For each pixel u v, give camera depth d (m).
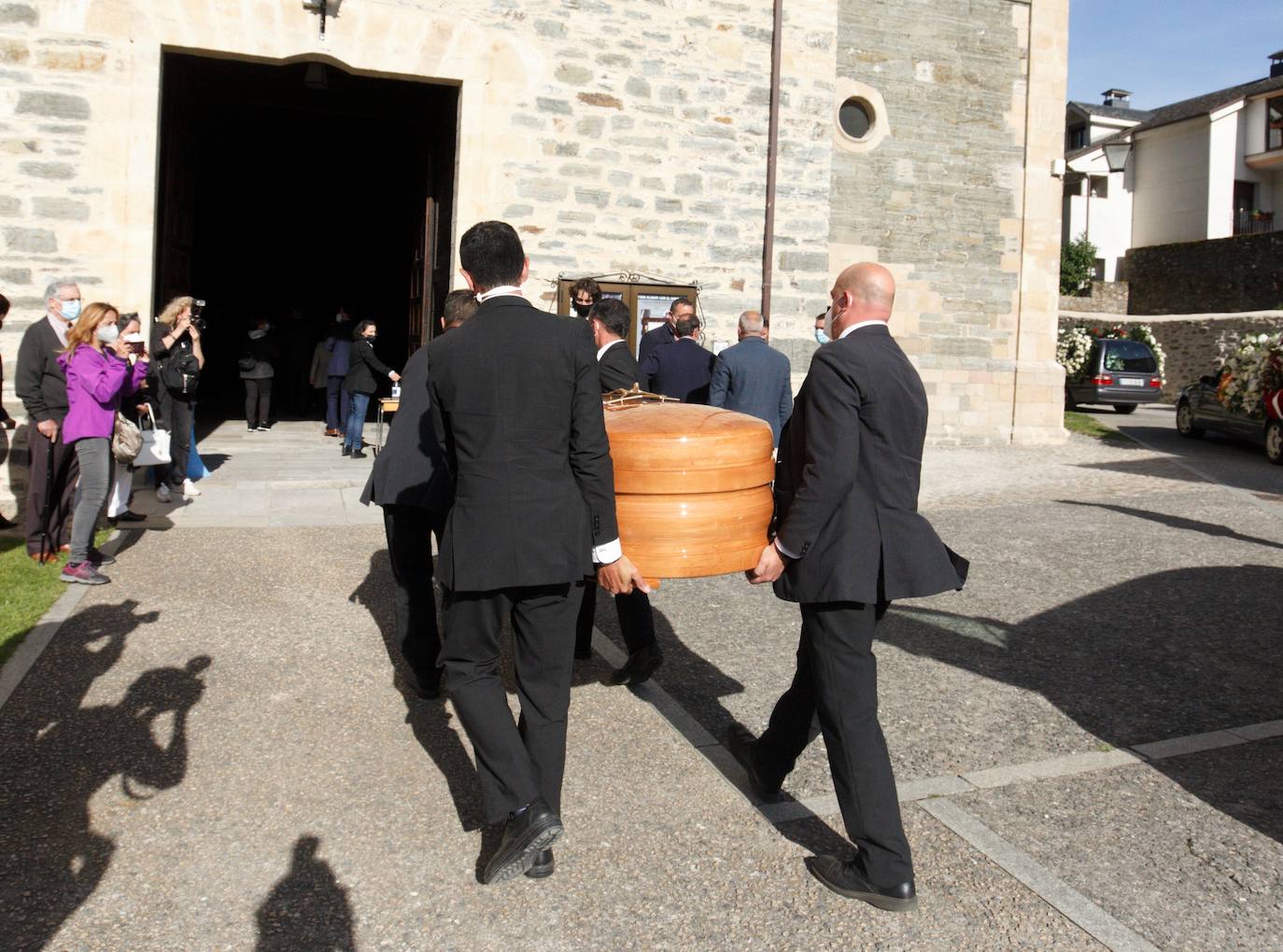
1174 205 29.38
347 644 4.39
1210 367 21.36
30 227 7.32
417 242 10.91
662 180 9.16
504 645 4.64
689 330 5.85
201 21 7.65
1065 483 9.31
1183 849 2.82
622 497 2.92
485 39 8.49
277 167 18.66
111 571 5.29
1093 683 4.18
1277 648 4.63
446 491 3.63
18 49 7.24
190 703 3.70
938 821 2.96
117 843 2.73
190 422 7.32
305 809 2.97
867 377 2.53
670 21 9.09
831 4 9.70
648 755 3.41
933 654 4.52
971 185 11.73
